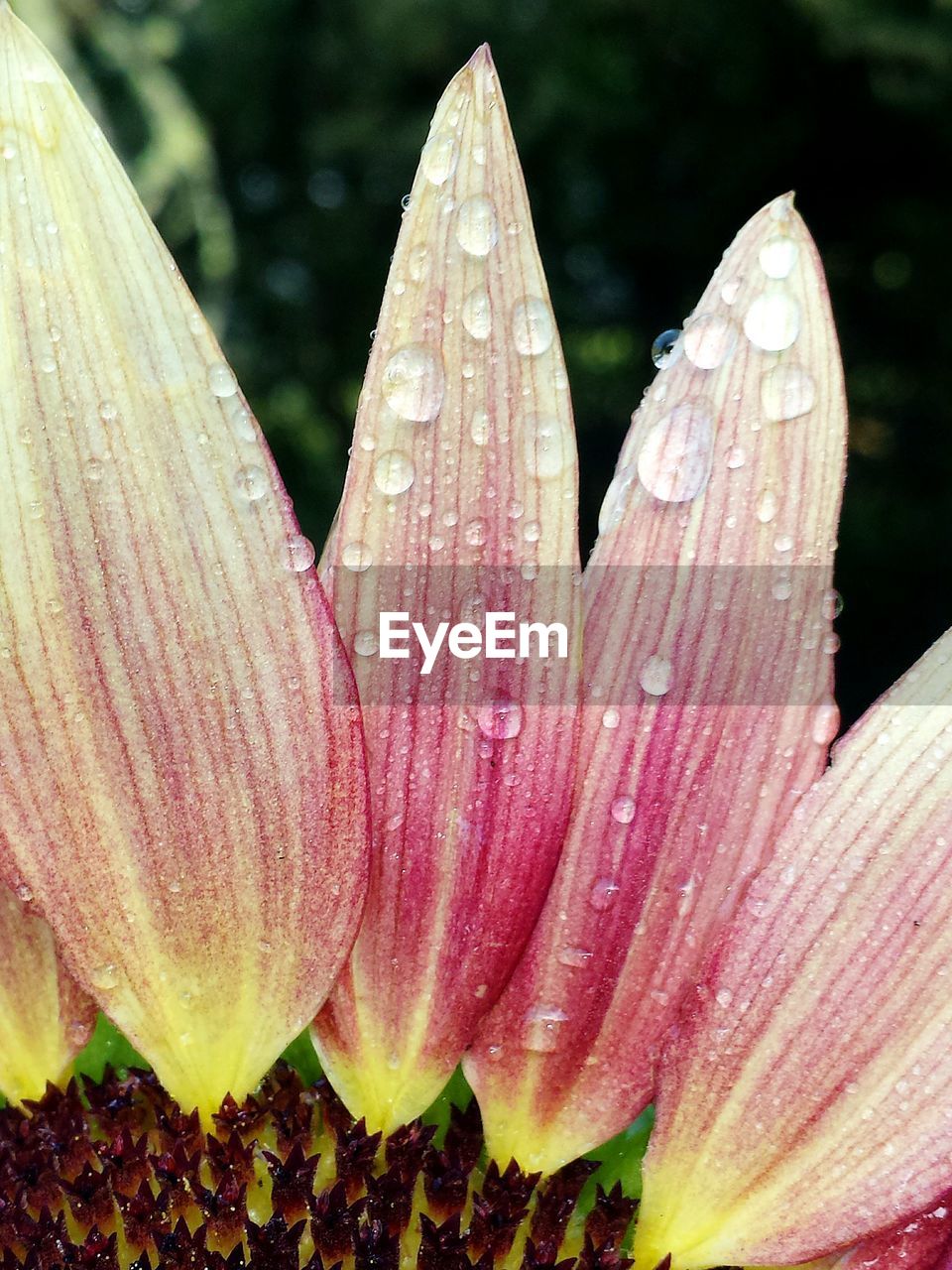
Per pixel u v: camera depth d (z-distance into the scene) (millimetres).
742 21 445
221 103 548
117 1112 53
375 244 560
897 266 462
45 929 56
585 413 476
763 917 50
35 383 47
